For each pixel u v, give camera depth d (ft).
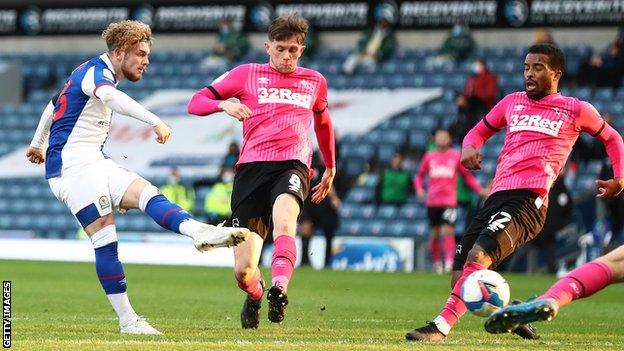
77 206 80.02
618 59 276.41
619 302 149.28
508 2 302.25
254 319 91.20
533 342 82.58
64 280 168.96
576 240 222.28
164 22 338.13
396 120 289.12
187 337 79.56
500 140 276.82
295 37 89.30
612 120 273.95
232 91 90.07
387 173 234.17
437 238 218.18
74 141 80.48
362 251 232.73
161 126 76.89
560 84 288.51
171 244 246.47
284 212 85.40
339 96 303.89
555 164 86.33
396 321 106.52
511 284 179.11
